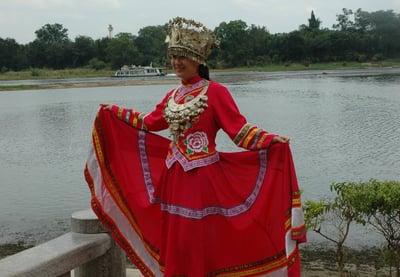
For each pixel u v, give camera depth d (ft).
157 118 13.76
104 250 14.97
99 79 327.67
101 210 14.35
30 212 46.11
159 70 344.49
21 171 65.77
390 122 99.55
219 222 12.77
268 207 12.51
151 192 13.78
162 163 13.98
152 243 13.61
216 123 13.00
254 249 12.67
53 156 76.23
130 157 14.24
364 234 33.94
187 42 12.82
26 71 397.19
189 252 12.56
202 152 12.75
